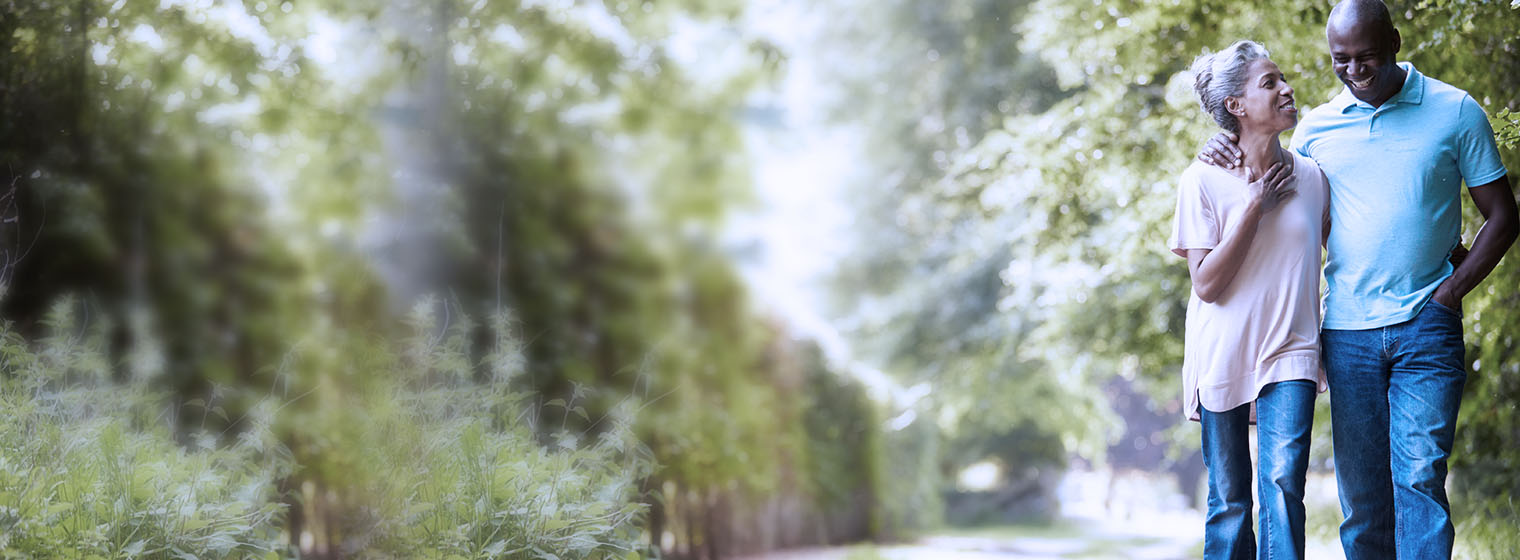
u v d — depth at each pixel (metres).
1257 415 3.20
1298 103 5.73
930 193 16.75
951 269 15.52
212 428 5.65
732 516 9.14
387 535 4.67
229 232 6.35
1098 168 8.00
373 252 6.87
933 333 16.38
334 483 5.14
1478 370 5.04
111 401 4.90
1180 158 6.98
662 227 8.48
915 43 17.16
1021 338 14.19
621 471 5.21
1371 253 3.21
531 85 8.33
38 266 5.71
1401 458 3.17
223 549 4.07
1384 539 3.26
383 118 7.74
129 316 5.77
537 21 8.55
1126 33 7.31
